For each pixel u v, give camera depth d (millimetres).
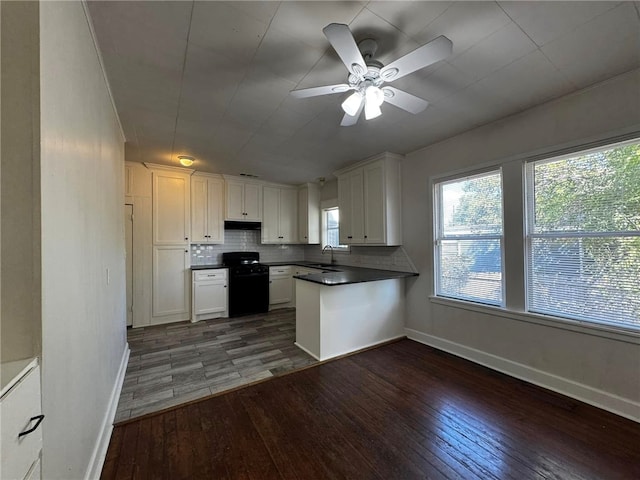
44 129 881
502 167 2688
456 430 1869
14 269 828
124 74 1895
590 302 2195
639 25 1493
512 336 2639
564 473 1518
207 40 1586
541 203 2475
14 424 705
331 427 1908
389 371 2730
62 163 1045
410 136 3086
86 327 1362
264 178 5164
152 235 4195
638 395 1938
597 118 2102
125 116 2527
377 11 1395
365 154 3713
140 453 1673
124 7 1349
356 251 4738
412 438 1799
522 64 1840
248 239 5539
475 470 1549
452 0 1329
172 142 3221
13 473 695
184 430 1880
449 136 3092
